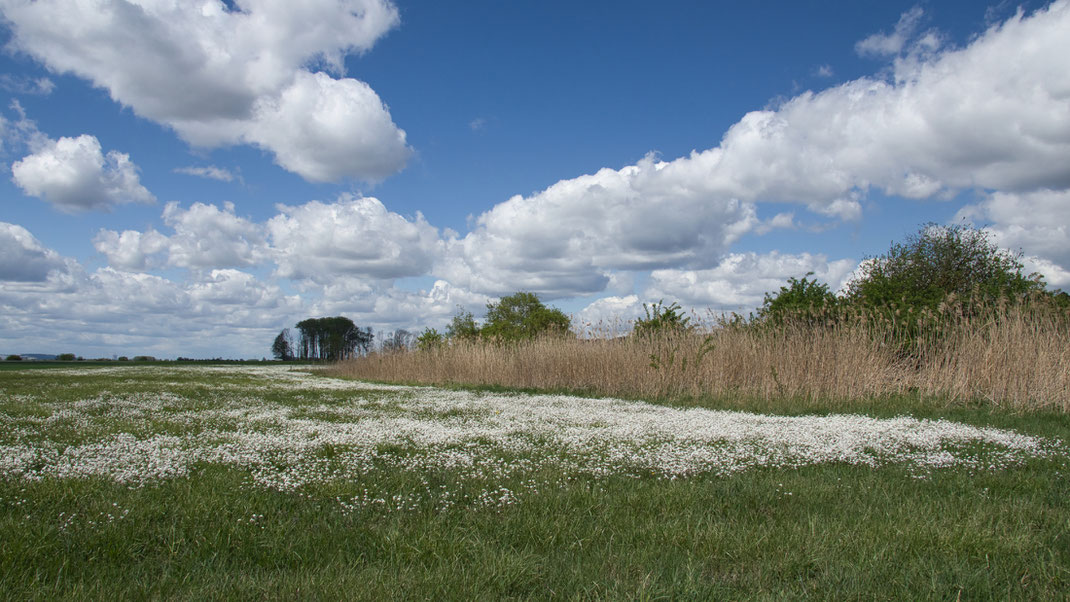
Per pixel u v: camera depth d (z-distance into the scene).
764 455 7.23
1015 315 13.86
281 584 3.41
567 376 20.41
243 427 9.75
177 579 3.49
